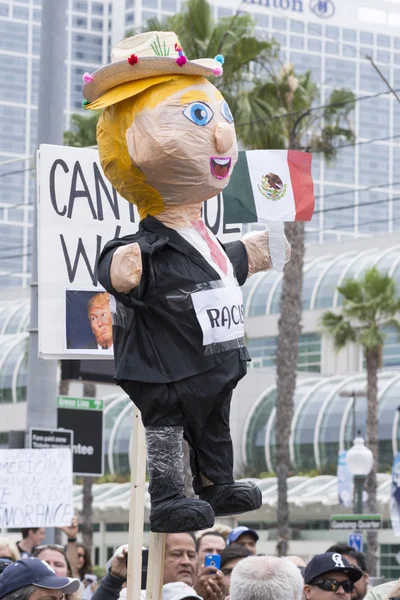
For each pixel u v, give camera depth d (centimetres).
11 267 14025
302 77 3666
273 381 6681
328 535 5762
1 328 7925
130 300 605
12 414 7062
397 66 17650
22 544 1441
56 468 1351
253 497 633
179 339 613
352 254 7694
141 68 625
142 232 641
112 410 6644
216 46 3316
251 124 3431
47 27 1642
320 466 6134
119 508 5988
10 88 14200
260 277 7981
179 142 619
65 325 952
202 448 630
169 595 860
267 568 719
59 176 970
